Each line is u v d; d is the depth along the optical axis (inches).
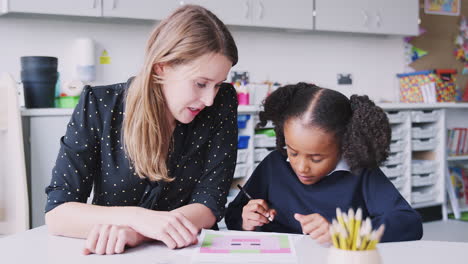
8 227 84.4
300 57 142.3
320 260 35.3
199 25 41.1
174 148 48.1
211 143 50.4
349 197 50.0
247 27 127.3
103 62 119.3
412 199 136.8
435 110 140.5
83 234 41.8
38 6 100.3
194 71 40.6
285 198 53.7
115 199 48.1
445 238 123.2
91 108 46.4
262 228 54.4
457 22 163.9
